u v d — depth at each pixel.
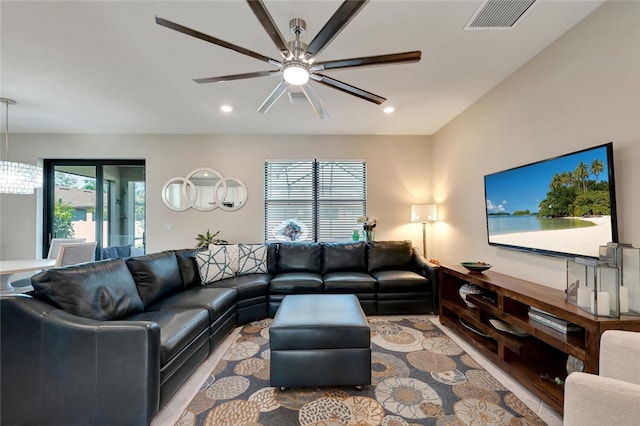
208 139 4.39
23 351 1.50
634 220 1.59
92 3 1.69
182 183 4.38
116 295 1.98
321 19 1.83
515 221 2.46
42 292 1.63
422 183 4.48
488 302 2.32
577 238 1.85
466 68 2.47
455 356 2.27
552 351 1.93
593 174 1.75
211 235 4.28
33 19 1.82
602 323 1.40
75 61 2.32
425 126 4.05
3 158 4.21
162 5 1.72
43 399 1.48
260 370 2.09
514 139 2.55
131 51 2.19
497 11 1.77
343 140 4.46
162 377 1.58
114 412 1.45
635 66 1.58
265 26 1.38
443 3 1.70
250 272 3.55
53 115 3.53
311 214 4.50
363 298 3.24
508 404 1.68
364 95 2.06
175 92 2.90
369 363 1.79
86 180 4.44
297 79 1.77
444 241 4.01
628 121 1.62
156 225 4.36
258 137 4.43
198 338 2.04
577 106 1.92
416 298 3.26
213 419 1.57
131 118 3.66
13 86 2.75
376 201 4.46
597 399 0.91
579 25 1.90
